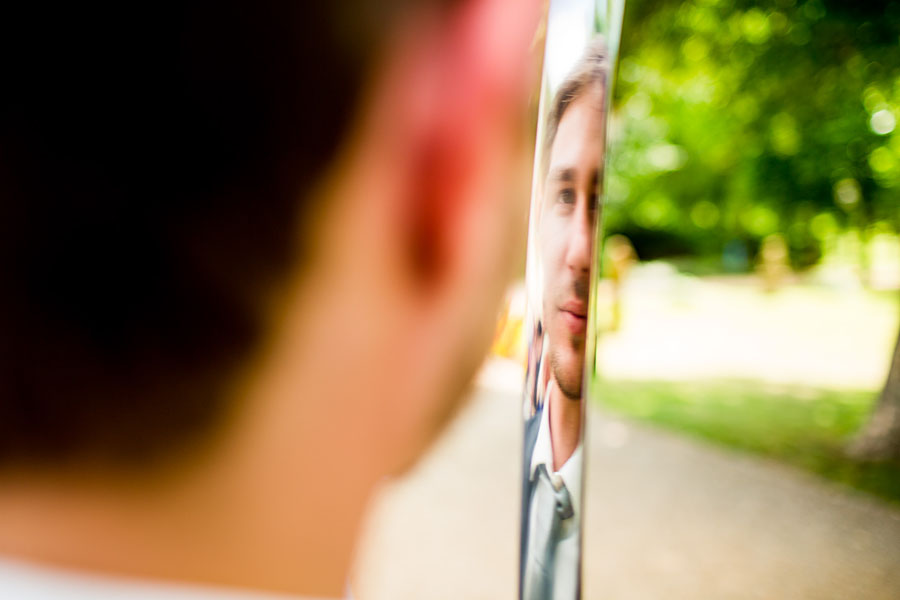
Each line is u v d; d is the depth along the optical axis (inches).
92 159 11.6
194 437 12.9
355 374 14.6
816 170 370.3
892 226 387.2
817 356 561.9
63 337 11.8
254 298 12.8
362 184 13.6
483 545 221.6
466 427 347.6
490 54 14.8
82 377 12.0
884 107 341.7
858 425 361.7
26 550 12.4
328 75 12.6
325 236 13.3
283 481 14.3
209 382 12.7
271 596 13.4
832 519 247.0
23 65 11.3
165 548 13.2
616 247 723.4
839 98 340.8
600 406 407.8
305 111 12.5
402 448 16.0
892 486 276.1
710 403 414.6
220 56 11.8
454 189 14.8
